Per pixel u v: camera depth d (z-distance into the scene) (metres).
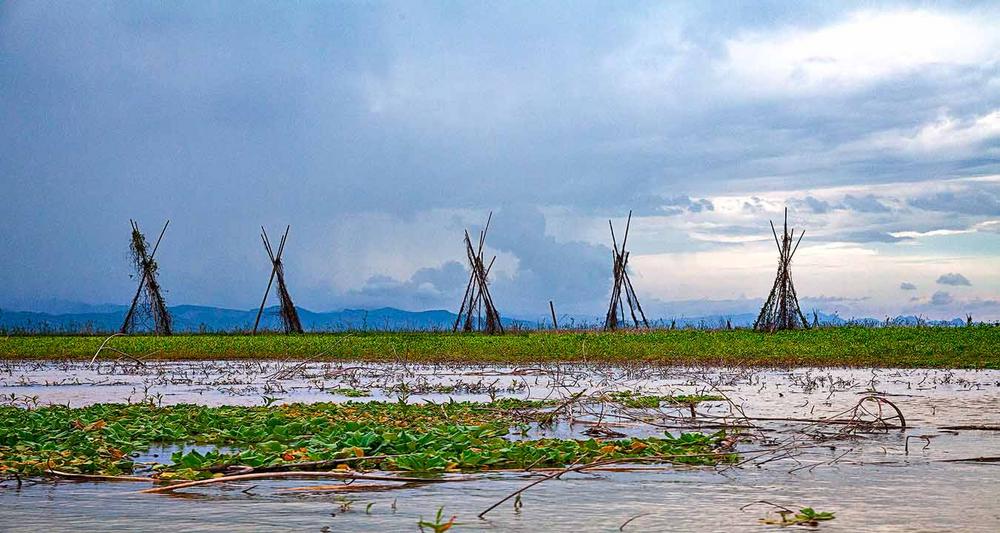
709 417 14.86
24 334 46.81
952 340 32.56
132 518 7.66
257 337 43.31
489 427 13.29
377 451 10.77
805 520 7.43
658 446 11.21
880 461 10.62
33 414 14.50
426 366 30.16
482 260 47.69
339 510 7.95
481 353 33.47
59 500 8.45
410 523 7.44
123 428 12.85
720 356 30.80
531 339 38.44
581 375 25.45
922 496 8.52
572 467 9.95
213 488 9.02
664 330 44.25
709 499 8.41
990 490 8.79
